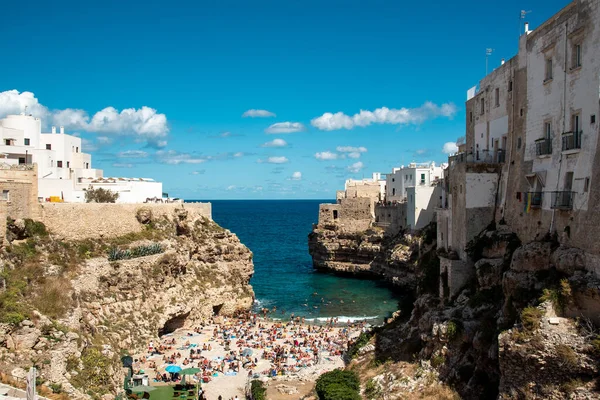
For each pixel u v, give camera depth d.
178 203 80.00
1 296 36.47
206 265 78.81
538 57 35.50
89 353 37.97
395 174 131.00
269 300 94.50
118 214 65.31
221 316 75.38
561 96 32.19
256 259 150.88
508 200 39.59
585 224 27.91
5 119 77.06
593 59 28.61
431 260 51.53
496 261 37.50
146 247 65.06
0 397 26.98
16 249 46.00
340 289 103.81
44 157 73.81
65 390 32.72
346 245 121.06
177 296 66.44
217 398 47.16
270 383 47.81
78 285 49.66
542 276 30.11
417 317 47.66
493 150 44.31
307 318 81.25
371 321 78.69
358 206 123.62
